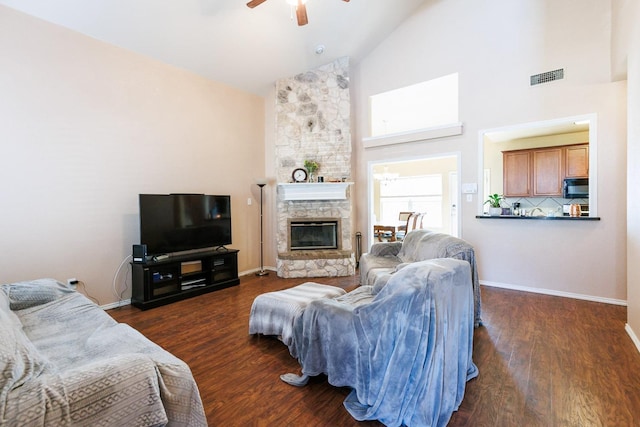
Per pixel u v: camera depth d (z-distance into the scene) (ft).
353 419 5.55
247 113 17.67
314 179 17.33
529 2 12.98
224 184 16.42
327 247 17.52
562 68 12.35
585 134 19.40
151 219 12.32
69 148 10.89
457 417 5.52
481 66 14.15
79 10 10.35
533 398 6.03
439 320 5.15
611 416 5.49
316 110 17.51
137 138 12.76
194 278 13.66
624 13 9.48
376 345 5.50
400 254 12.89
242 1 12.22
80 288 11.18
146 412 3.85
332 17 14.39
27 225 10.01
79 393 3.48
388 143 17.01
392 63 16.89
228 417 5.61
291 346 7.77
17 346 4.25
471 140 14.53
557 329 9.29
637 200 8.02
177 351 8.26
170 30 12.27
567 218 12.37
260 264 18.67
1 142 9.51
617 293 11.58
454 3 14.82
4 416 3.09
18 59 9.79
